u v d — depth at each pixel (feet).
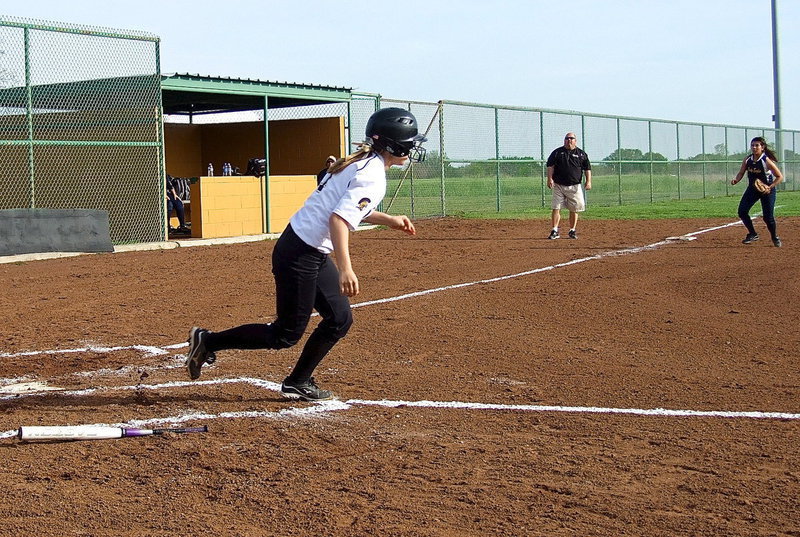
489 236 75.20
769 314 36.78
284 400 24.32
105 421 22.45
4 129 64.75
